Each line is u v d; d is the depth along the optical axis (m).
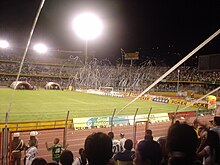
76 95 44.75
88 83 61.81
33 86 57.94
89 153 2.98
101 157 2.96
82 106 29.67
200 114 24.25
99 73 63.34
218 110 28.61
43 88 62.59
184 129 2.87
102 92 48.91
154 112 26.39
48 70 71.25
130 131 17.53
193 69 62.94
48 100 35.09
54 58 77.06
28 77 68.00
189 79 57.91
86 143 3.05
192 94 45.75
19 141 10.07
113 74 65.25
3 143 9.61
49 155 12.66
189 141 2.79
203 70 41.19
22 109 25.75
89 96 43.50
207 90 49.44
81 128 17.48
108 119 18.64
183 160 2.72
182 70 64.00
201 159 5.01
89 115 23.20
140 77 60.91
